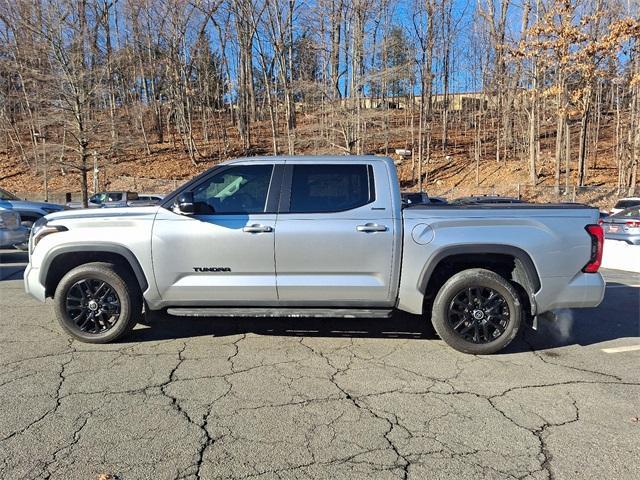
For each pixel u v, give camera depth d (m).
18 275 8.82
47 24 22.19
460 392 3.83
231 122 48.09
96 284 4.84
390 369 4.28
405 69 25.91
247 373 4.17
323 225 4.59
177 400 3.66
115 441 3.09
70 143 27.78
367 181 4.73
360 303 4.69
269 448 3.03
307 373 4.18
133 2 36.00
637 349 4.83
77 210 4.95
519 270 4.67
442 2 33.25
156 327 5.44
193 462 2.88
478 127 32.66
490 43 32.97
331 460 2.91
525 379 4.09
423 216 4.59
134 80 37.94
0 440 3.09
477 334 4.62
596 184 27.31
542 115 32.59
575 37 19.45
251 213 4.69
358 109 24.19
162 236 4.66
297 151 29.47
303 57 30.62
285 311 4.67
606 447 3.05
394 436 3.18
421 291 4.59
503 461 2.91
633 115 24.67
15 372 4.15
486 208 4.63
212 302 4.75
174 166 35.84
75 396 3.71
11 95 35.06
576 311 6.28
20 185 33.53
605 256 10.88
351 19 27.14
